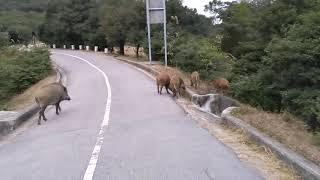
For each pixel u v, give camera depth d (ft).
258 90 77.56
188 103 56.13
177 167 26.91
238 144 32.50
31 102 67.36
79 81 90.68
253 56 100.73
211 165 27.12
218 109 53.36
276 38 79.82
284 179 24.12
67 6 249.75
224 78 88.33
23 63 108.27
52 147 34.91
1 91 82.99
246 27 139.33
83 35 242.17
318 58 71.51
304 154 27.04
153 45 119.85
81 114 51.72
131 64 123.85
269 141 30.40
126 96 64.28
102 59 152.76
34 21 297.53
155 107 53.01
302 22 83.15
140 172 26.17
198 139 34.60
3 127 44.57
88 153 31.68
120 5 171.01
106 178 25.38
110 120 45.78
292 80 73.26
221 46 148.25
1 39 147.02
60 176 26.40
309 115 58.59
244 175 24.91
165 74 65.87
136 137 36.24
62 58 164.86
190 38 120.16
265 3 114.11
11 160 31.96
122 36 167.43
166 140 34.60
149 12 100.42
